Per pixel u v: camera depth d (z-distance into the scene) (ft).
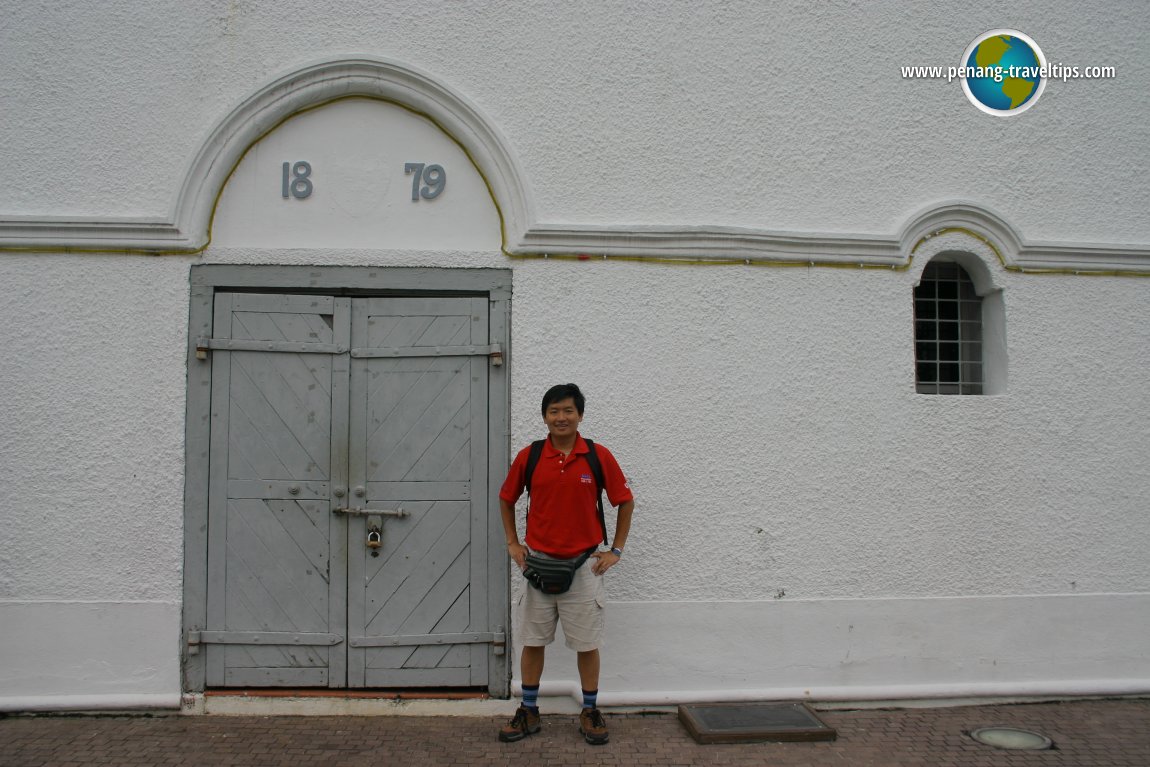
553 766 12.26
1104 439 15.48
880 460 14.94
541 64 14.84
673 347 14.62
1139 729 13.91
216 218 14.26
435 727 13.55
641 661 14.37
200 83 14.32
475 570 14.23
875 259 15.14
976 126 15.76
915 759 12.75
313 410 14.21
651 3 15.11
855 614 14.76
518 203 14.47
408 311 14.39
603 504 14.33
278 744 12.82
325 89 14.35
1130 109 16.14
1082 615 15.23
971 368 16.22
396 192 14.53
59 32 14.19
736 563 14.58
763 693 14.48
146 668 13.82
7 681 13.61
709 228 14.71
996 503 15.17
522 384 14.29
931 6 15.78
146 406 13.91
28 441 13.73
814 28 15.47
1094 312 15.64
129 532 13.82
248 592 14.03
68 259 13.91
